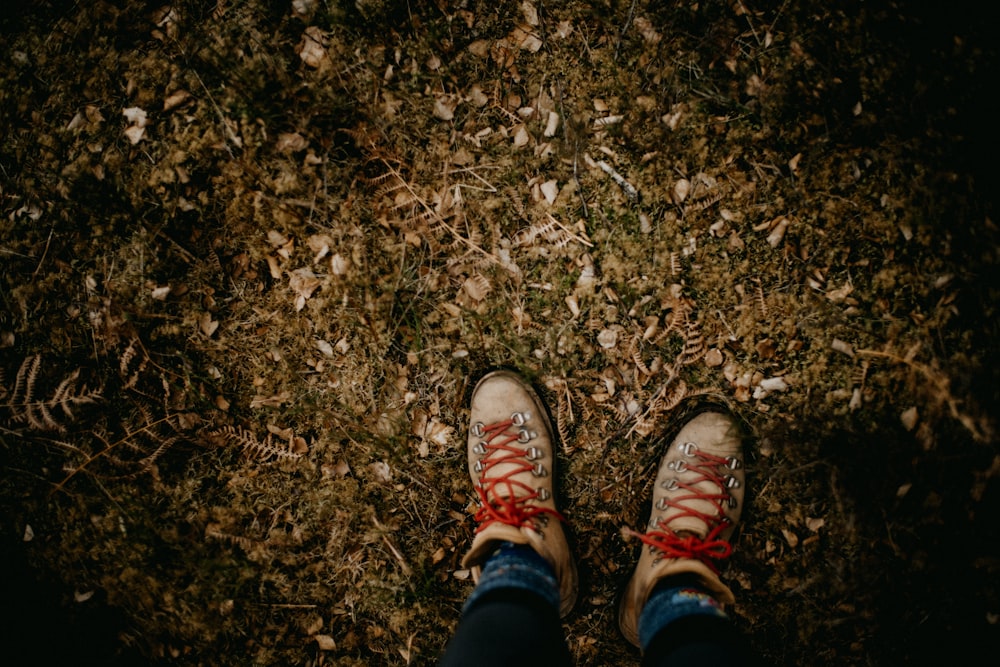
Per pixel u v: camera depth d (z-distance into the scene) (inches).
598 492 72.2
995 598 67.9
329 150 71.7
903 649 69.1
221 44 71.2
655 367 71.5
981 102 68.6
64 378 72.7
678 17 70.8
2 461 72.4
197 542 72.2
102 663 72.4
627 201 71.4
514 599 54.0
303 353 72.7
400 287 72.0
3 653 72.6
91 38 72.1
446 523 72.6
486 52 72.1
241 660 72.1
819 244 70.1
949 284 68.9
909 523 68.7
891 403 69.2
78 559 72.3
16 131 72.6
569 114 71.8
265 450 71.8
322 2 71.2
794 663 69.9
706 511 68.7
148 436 72.6
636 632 65.1
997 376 68.0
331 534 72.6
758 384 70.5
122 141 71.9
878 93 69.3
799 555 70.0
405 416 72.6
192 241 72.4
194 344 72.7
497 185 72.1
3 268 72.9
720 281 70.6
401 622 71.9
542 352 71.9
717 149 70.7
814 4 69.7
